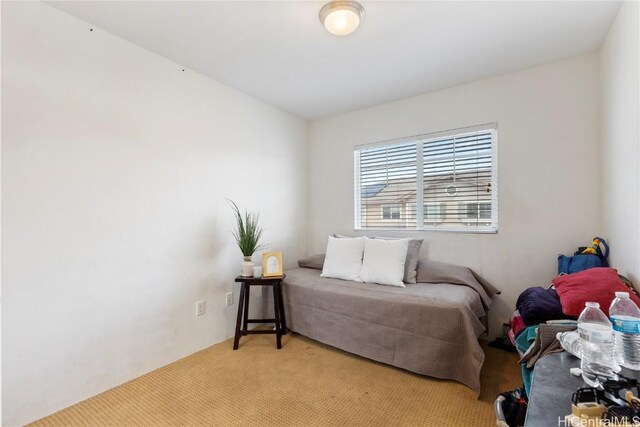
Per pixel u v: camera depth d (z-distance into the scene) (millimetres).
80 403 1815
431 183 3025
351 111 3494
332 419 1681
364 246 2904
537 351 1366
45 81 1725
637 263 1561
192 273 2488
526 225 2520
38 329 1686
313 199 3803
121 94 2061
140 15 1826
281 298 2852
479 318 2375
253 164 3078
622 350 1027
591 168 2270
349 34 2006
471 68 2492
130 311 2088
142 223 2166
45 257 1716
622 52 1732
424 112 3014
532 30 1980
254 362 2328
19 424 1609
